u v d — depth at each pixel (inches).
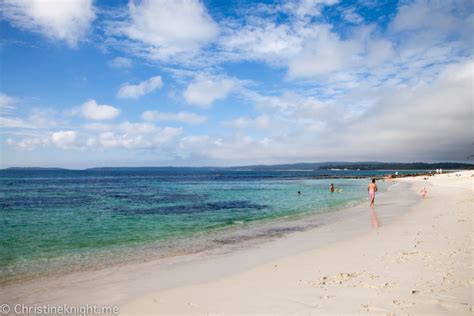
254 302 271.9
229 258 452.4
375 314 232.7
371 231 614.9
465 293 264.4
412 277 309.9
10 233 688.4
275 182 3531.0
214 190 2198.6
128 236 649.0
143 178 4985.2
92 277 374.6
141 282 350.0
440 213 795.4
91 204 1282.0
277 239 586.2
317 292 285.6
